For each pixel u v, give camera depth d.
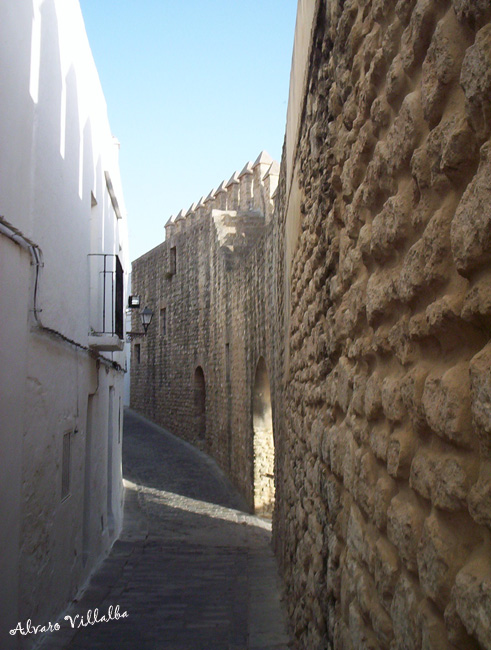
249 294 14.23
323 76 4.10
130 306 15.03
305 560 4.32
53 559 5.49
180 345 24.83
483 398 1.36
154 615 5.93
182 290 24.73
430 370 1.79
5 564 4.11
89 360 7.44
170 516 13.12
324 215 3.94
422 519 1.82
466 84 1.47
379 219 2.31
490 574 1.35
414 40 1.90
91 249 8.48
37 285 4.91
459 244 1.50
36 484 4.91
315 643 3.60
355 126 2.88
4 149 4.12
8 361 4.21
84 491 7.50
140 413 31.06
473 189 1.44
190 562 8.47
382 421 2.33
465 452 1.52
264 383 13.71
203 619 5.77
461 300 1.56
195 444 22.33
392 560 2.08
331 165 3.68
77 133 6.74
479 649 1.42
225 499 15.09
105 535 9.03
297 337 5.66
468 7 1.46
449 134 1.58
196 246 23.05
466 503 1.48
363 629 2.45
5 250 4.15
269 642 4.93
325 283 3.74
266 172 19.42
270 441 13.72
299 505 5.06
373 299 2.39
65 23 6.10
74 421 6.46
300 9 5.70
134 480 17.23
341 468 3.05
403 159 2.04
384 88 2.38
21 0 4.51
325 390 3.62
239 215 19.91
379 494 2.23
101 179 8.85
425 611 1.71
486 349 1.40
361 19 2.80
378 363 2.44
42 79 5.16
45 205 5.23
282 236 8.49
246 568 8.05
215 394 19.84
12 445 4.30
